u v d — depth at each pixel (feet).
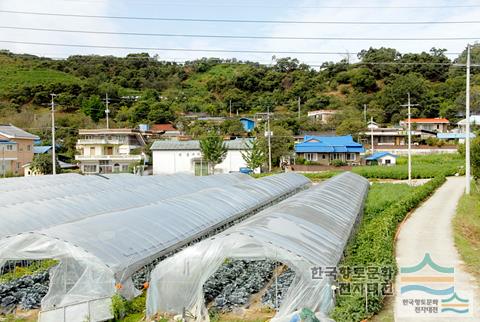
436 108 320.09
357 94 348.18
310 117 309.22
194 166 218.79
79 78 388.78
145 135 264.93
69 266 52.16
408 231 81.56
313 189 96.94
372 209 103.19
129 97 345.72
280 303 48.62
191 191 116.37
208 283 55.77
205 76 446.60
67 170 217.36
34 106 318.04
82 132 233.76
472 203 108.68
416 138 275.80
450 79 345.72
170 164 219.20
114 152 231.71
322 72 386.32
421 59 372.99
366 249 59.88
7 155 197.98
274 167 227.20
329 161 230.07
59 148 253.03
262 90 375.66
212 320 45.91
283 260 45.73
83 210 79.92
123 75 409.69
